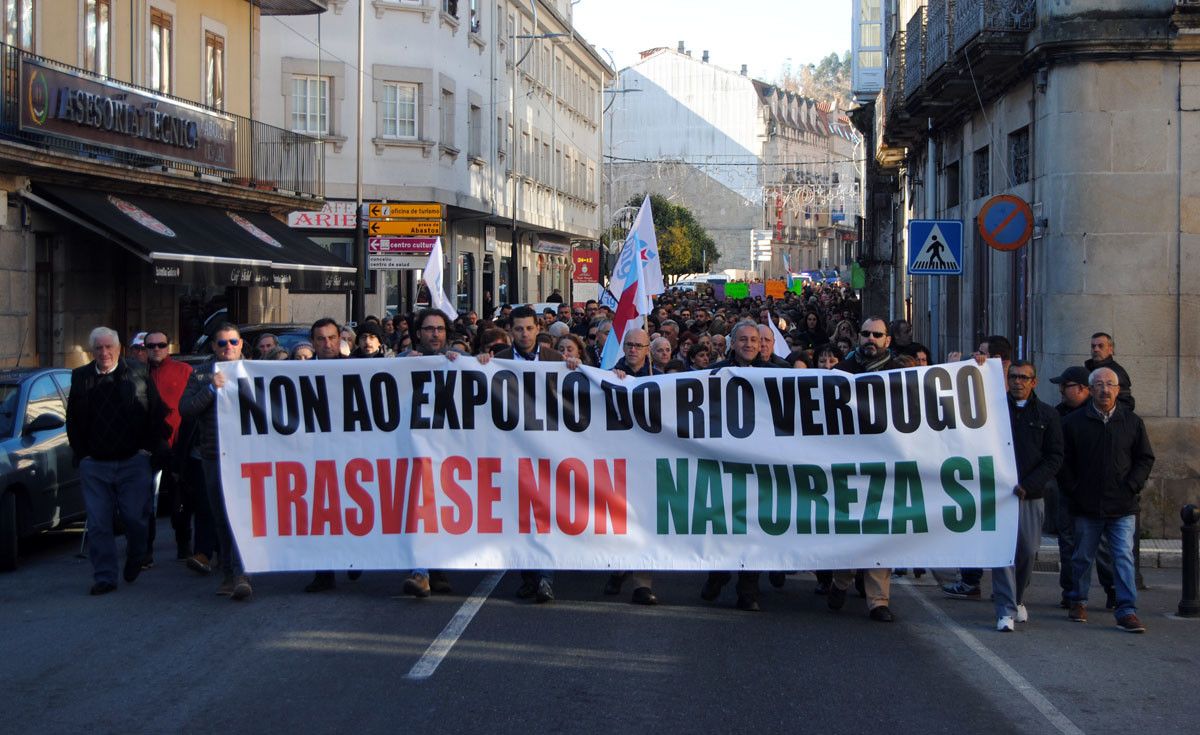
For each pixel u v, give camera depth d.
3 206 18.17
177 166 22.25
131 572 10.12
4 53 17.41
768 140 94.38
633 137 94.50
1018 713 6.79
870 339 10.48
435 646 7.98
